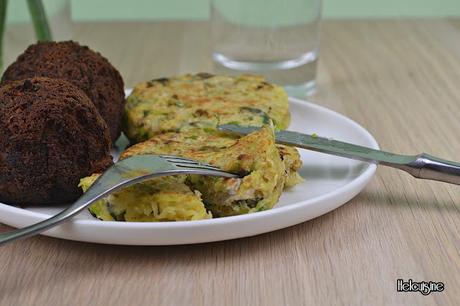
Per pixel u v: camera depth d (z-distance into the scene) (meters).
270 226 0.40
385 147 0.54
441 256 0.41
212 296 0.38
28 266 0.40
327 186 0.46
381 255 0.41
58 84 0.44
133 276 0.39
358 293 0.38
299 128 0.53
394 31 0.83
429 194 0.47
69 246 0.42
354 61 0.73
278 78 0.65
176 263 0.40
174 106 0.52
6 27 0.62
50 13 0.64
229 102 0.52
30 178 0.43
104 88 0.49
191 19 0.88
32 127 0.43
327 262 0.41
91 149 0.44
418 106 0.62
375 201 0.46
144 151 0.45
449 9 0.94
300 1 0.63
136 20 0.88
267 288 0.39
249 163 0.42
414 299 0.38
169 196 0.40
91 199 0.39
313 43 0.65
